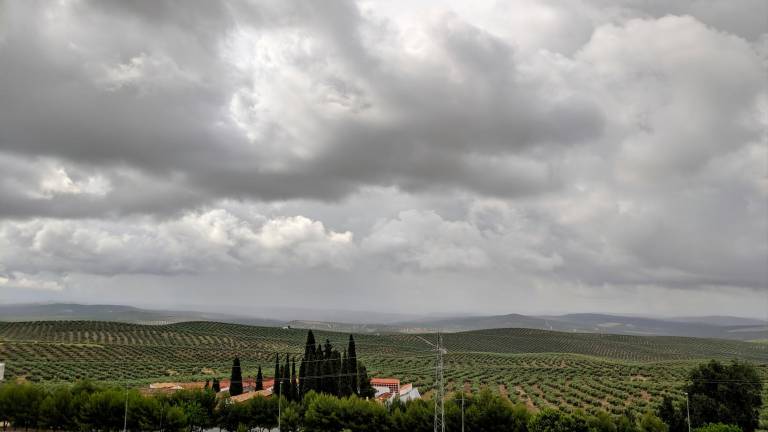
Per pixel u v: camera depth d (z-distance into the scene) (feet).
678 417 322.14
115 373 517.14
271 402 336.29
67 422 312.71
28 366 513.04
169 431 310.24
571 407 399.03
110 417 309.42
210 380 483.92
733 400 333.21
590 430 286.05
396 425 314.76
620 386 474.90
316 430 323.16
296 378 391.45
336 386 370.12
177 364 598.75
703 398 328.29
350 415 321.73
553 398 433.07
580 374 564.71
